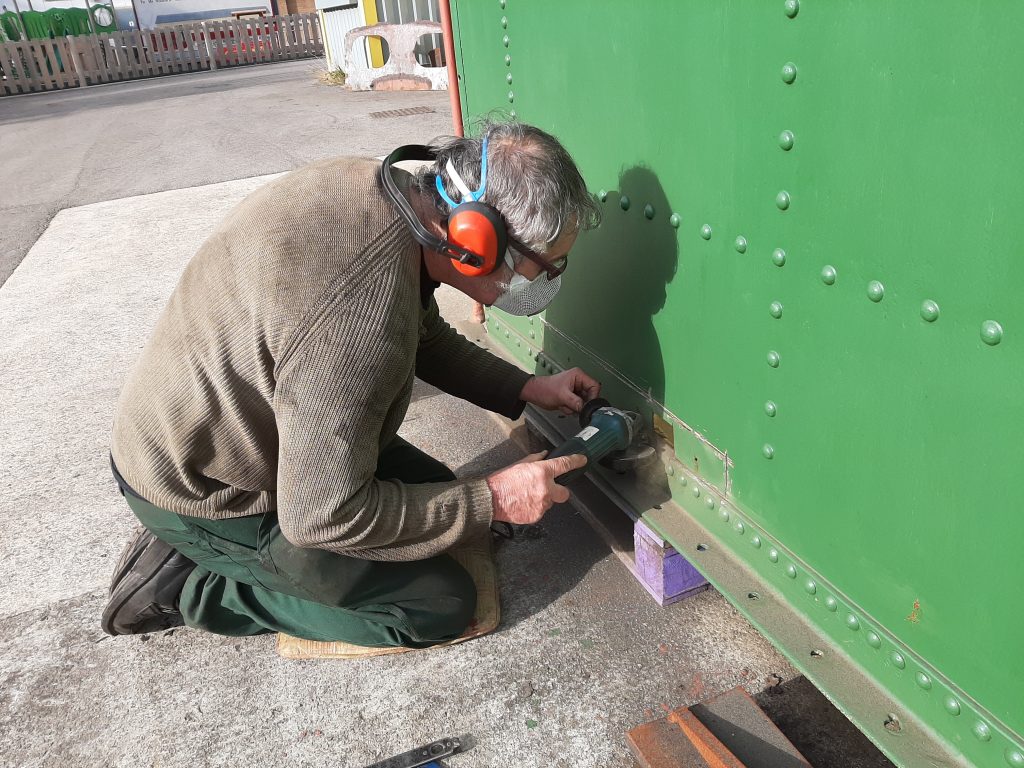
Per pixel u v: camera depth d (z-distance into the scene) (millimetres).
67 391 3014
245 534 1548
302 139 7484
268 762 1480
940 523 1053
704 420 1537
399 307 1263
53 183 6609
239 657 1731
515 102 1982
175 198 5695
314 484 1283
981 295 903
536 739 1470
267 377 1275
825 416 1208
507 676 1610
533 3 1755
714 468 1550
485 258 1259
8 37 19656
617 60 1492
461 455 2365
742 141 1217
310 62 16359
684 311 1500
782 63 1096
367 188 1298
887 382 1072
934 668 1139
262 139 7668
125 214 5395
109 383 3049
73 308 3824
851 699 1240
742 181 1242
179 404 1362
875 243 1028
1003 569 979
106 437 2678
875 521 1167
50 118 11203
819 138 1070
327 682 1644
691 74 1292
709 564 1537
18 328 3635
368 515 1355
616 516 1971
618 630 1692
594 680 1579
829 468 1232
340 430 1254
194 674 1695
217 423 1365
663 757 1335
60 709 1636
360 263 1236
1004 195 845
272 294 1226
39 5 20016
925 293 976
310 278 1226
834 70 1016
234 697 1628
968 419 966
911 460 1070
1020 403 893
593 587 1819
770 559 1444
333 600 1537
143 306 3781
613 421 1678
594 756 1427
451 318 3018
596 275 1790
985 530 988
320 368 1223
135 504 1583
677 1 1280
